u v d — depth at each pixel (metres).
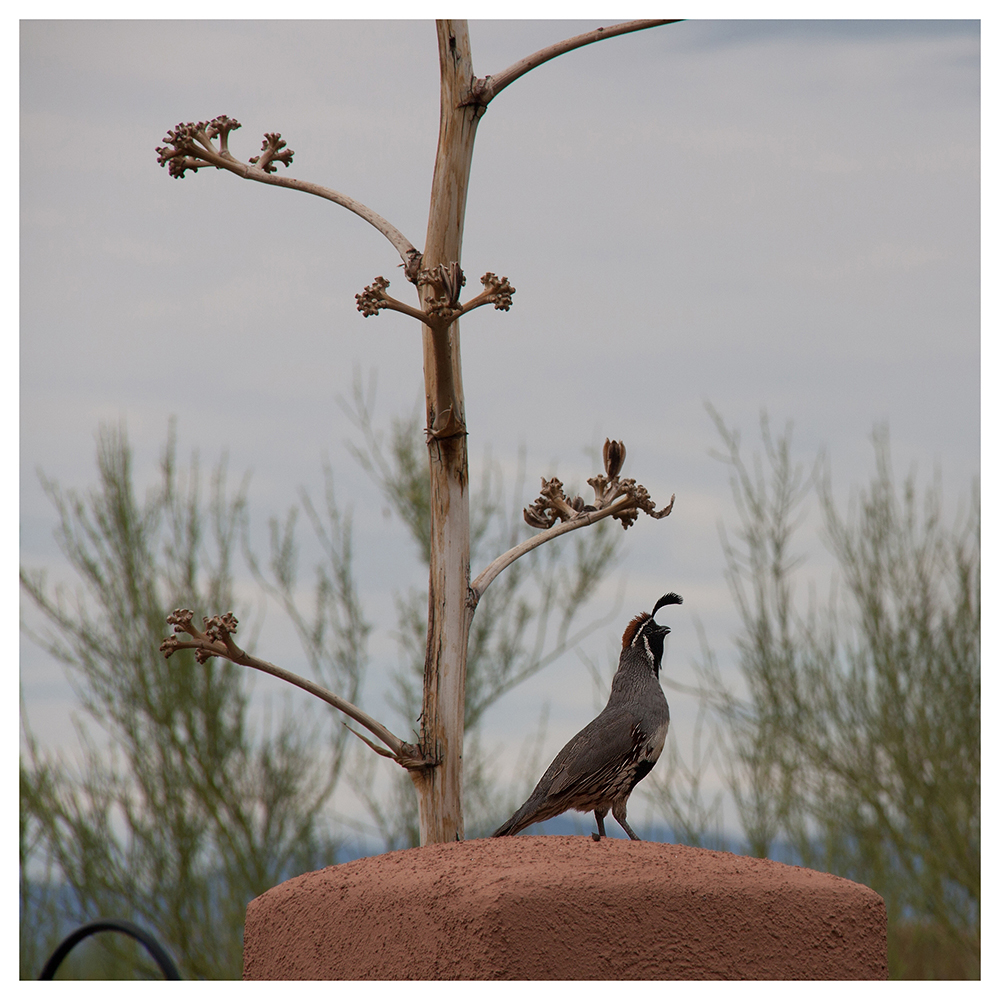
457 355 4.38
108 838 14.19
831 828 14.49
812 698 14.68
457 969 3.10
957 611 14.62
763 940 3.28
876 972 3.44
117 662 14.59
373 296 3.94
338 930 3.49
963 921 14.54
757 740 14.47
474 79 4.46
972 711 14.59
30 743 13.73
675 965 3.18
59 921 13.73
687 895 3.23
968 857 14.21
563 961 3.09
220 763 14.39
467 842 3.85
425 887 3.27
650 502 4.65
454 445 4.34
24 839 13.41
